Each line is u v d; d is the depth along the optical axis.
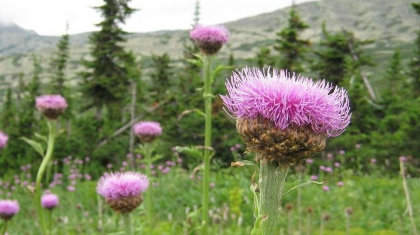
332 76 31.94
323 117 2.74
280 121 2.71
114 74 36.16
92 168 23.97
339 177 18.28
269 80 2.85
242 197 12.87
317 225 11.41
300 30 31.92
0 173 24.45
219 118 21.70
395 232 10.63
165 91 36.19
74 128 29.33
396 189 14.88
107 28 36.06
